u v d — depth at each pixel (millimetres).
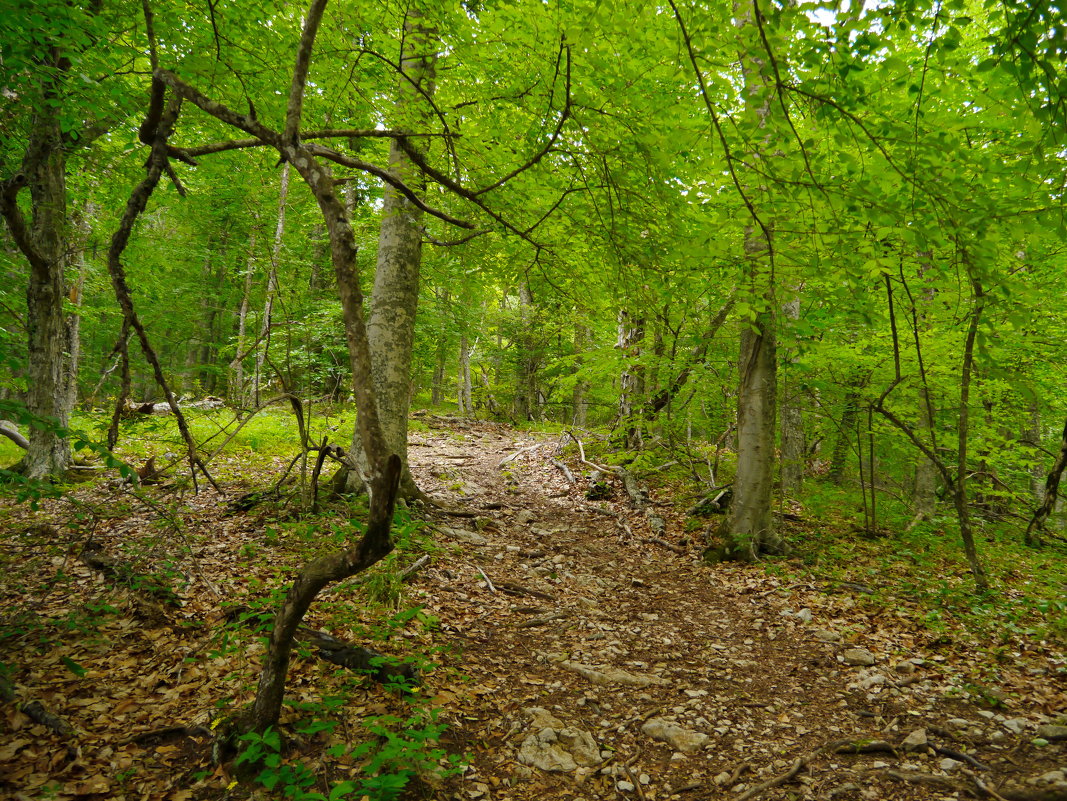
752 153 3252
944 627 5102
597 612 5465
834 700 3984
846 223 3488
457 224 3789
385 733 2662
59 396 7449
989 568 7102
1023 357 7918
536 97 3980
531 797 2912
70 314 10672
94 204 10477
